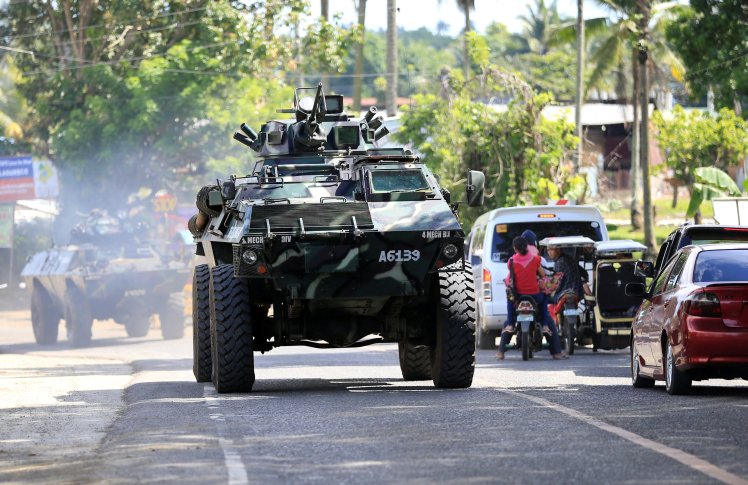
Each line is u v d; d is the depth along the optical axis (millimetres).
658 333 32406
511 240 55406
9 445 25828
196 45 106812
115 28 111375
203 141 103812
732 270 31766
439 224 33000
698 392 32219
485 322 55406
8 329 93875
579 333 51781
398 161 35625
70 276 67750
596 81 123625
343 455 21375
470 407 28438
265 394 33469
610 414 26578
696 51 82250
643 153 112625
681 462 19750
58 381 42344
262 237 32062
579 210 55500
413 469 19719
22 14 117500
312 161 38031
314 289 32625
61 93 109938
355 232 32188
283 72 114750
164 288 69000
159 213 105688
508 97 92438
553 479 18500
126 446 23375
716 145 130625
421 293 33188
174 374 43469
